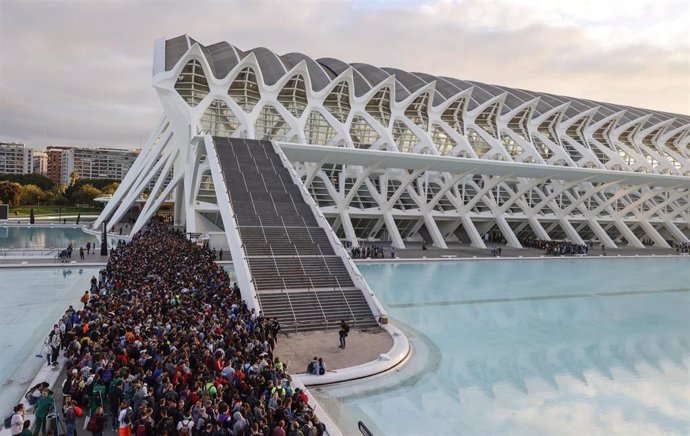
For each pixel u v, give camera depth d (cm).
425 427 1100
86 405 959
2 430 932
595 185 6191
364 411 1161
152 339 1166
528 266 3756
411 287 2767
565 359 1605
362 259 3628
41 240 4481
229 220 2378
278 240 2350
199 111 4328
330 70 6012
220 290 1830
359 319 1858
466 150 5259
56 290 2267
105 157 19875
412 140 5616
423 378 1385
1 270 2808
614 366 1550
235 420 797
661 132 6950
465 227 4941
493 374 1446
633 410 1230
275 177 3006
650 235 5922
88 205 9975
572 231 5350
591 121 6631
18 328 1656
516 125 6219
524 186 5312
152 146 5128
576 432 1108
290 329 1728
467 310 2255
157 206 4472
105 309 1466
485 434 1082
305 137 4694
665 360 1617
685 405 1266
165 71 4528
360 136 5334
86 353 1065
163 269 2172
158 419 838
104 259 3138
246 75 4769
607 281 3173
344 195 4719
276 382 1003
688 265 4091
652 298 2644
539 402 1262
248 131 4350
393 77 5169
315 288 2025
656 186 5638
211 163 3016
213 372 1039
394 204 5056
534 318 2142
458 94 5591
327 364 1400
